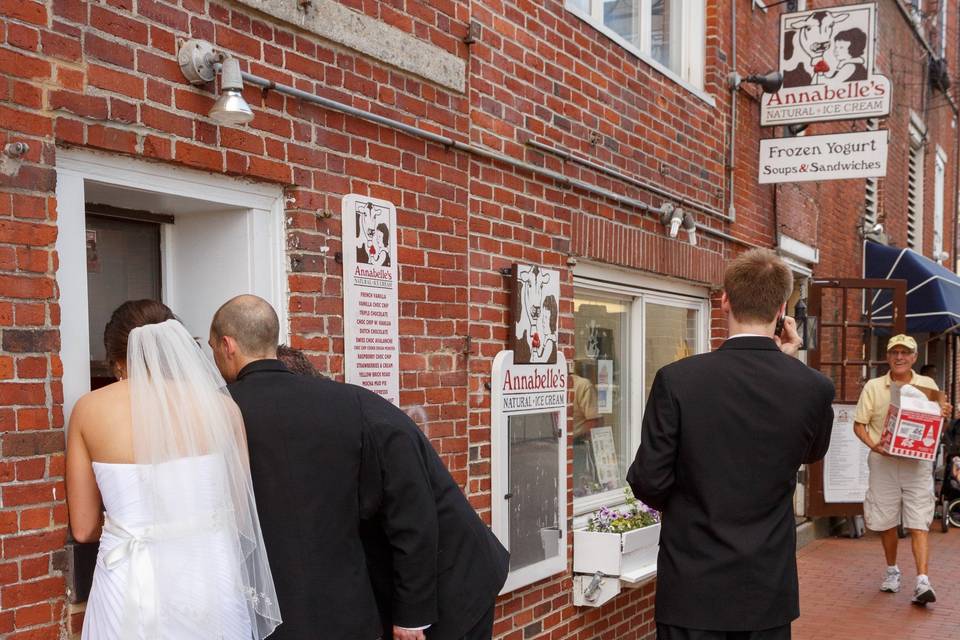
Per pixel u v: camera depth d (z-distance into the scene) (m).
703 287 6.93
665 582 3.15
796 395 3.08
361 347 3.53
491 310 4.38
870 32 7.18
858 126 10.68
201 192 3.00
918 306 10.55
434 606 2.60
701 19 6.80
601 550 4.91
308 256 3.33
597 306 5.77
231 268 3.25
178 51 2.85
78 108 2.54
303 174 3.31
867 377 9.70
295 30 3.29
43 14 2.46
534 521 4.59
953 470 9.43
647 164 5.82
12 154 2.37
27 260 2.40
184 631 2.14
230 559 2.23
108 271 3.15
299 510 2.42
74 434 2.29
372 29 3.61
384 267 3.66
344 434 2.50
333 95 3.45
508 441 4.40
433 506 2.60
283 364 2.61
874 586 7.10
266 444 2.43
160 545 2.16
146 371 2.26
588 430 5.64
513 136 4.52
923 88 14.80
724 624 3.01
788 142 7.35
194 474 2.22
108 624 2.14
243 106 2.83
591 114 5.20
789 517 3.14
